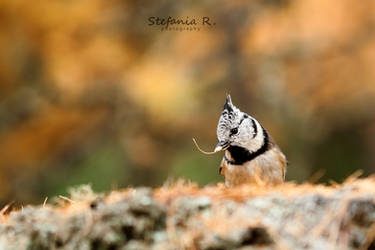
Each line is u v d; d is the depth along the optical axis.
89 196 5.35
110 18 13.25
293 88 13.45
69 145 13.76
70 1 12.88
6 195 13.38
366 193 4.90
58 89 13.14
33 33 12.80
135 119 13.58
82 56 12.95
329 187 5.54
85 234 4.63
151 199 4.73
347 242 4.55
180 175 13.21
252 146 7.34
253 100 13.58
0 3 12.46
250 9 13.58
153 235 4.60
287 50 13.25
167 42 13.48
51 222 4.86
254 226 4.54
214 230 4.56
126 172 13.62
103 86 13.21
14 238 4.92
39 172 13.60
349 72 13.12
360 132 14.28
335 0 12.78
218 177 13.20
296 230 4.61
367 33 12.93
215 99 13.39
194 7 13.73
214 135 13.35
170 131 13.40
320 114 13.71
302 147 13.77
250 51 13.27
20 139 13.55
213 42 13.48
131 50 13.35
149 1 13.64
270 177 7.38
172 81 12.76
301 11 12.98
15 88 13.30
